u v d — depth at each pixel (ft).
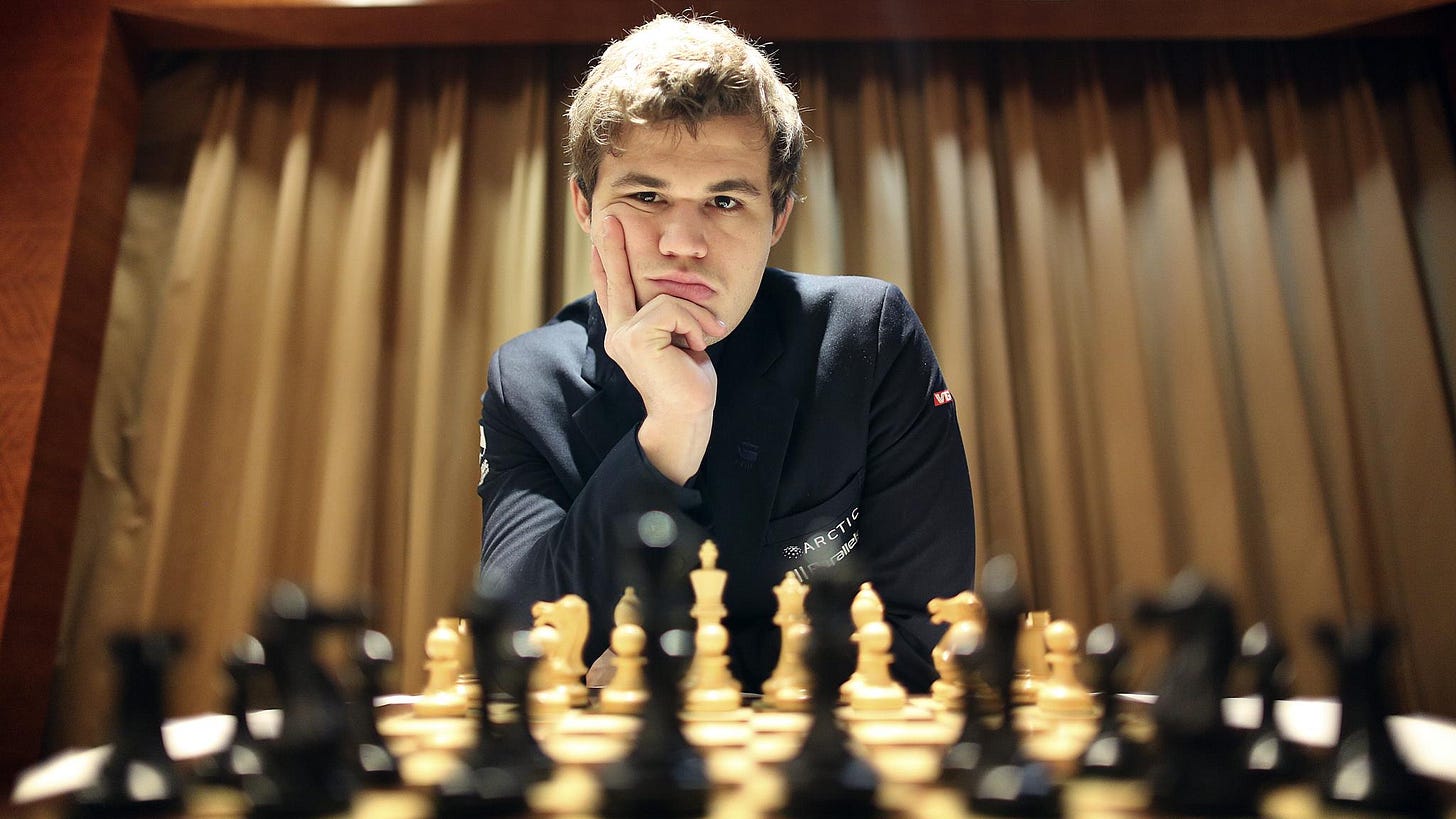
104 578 12.84
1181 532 13.11
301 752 1.90
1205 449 13.00
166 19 13.64
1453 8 13.79
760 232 4.88
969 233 13.88
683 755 2.03
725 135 4.66
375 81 14.39
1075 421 13.55
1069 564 12.67
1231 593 2.03
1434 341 13.88
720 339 4.89
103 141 13.32
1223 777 1.84
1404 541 13.10
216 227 13.71
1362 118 14.33
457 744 2.86
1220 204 14.05
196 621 12.75
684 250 4.59
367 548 12.78
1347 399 13.33
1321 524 12.67
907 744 2.78
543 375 5.53
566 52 14.57
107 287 13.43
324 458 13.24
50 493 12.22
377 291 13.47
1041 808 1.83
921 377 5.38
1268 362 13.30
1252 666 2.33
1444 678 12.63
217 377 13.47
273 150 14.34
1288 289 13.94
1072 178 14.33
